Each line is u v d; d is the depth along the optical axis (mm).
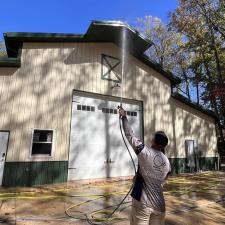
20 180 8227
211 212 5871
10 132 8344
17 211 5398
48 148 8906
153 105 12117
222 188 8672
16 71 8805
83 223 4723
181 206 6262
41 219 4891
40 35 9258
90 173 9805
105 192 7570
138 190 2799
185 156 12961
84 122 9969
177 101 13195
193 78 23594
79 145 9703
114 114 10844
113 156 10508
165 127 12375
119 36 10531
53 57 9555
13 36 8938
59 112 9266
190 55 24234
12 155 8250
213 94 18562
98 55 10648
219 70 19391
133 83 11562
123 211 5590
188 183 9641
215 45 19203
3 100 8453
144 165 2836
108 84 10711
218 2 17359
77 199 6633
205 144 14055
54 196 6879
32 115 8742
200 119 14102
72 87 9727
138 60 11977
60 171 8969
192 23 18375
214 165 14242
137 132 11438
